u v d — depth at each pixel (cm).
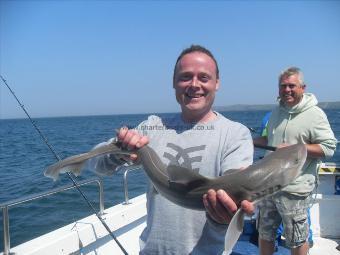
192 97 108
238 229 85
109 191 517
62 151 1129
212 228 94
